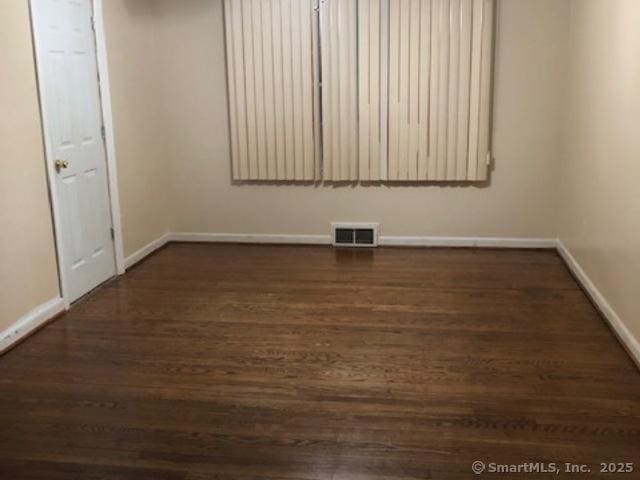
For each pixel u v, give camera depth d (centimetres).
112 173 471
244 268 500
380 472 244
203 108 552
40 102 381
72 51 419
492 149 527
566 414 281
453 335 368
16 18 360
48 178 391
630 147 341
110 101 467
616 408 286
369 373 323
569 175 489
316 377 320
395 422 278
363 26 511
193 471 247
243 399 300
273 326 385
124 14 488
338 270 491
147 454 258
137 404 297
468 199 538
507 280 462
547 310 404
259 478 242
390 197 546
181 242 577
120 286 463
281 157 546
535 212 535
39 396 306
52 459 256
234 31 527
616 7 372
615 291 366
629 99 345
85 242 441
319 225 560
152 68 539
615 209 367
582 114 452
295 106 534
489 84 510
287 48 523
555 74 509
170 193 572
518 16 503
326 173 543
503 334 368
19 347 361
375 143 532
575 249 467
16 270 364
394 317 396
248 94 537
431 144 526
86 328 387
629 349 337
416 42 509
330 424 278
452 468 246
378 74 520
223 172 561
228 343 362
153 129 543
